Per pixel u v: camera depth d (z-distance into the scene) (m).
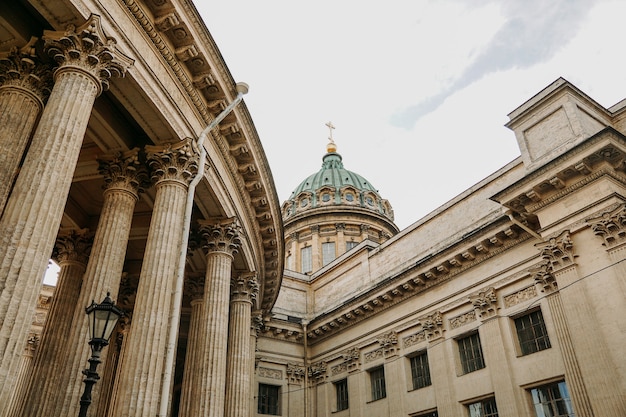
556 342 21.64
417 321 28.59
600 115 23.73
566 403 20.92
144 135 16.27
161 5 14.12
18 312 9.05
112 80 13.47
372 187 66.06
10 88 12.15
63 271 18.92
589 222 19.92
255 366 32.88
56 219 10.23
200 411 16.25
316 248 55.12
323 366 34.34
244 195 20.67
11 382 8.68
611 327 18.39
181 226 14.69
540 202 22.00
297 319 37.28
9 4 12.44
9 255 9.36
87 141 16.81
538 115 23.80
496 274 25.11
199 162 15.55
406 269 29.48
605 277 19.08
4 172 11.16
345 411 31.83
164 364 12.88
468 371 25.44
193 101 16.38
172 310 13.53
